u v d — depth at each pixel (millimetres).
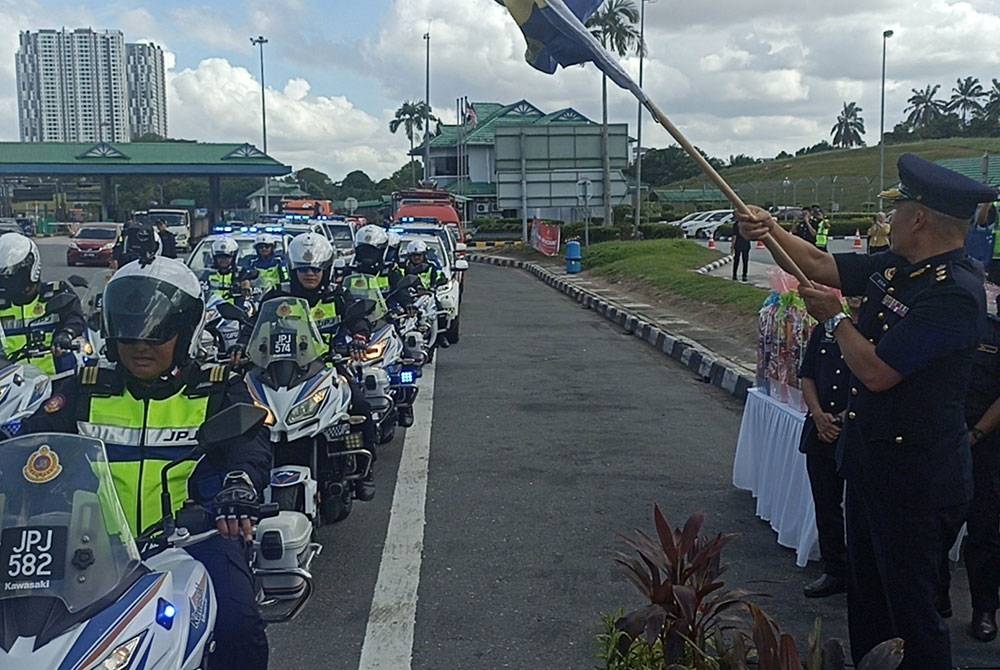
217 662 3328
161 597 2852
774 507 6527
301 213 37344
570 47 4160
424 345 12008
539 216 47750
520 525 6738
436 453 8672
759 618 3473
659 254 32906
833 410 5258
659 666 3834
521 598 5512
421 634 5059
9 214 75438
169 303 3443
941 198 3551
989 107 111500
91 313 8672
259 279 11859
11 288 7391
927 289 3578
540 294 26484
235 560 3477
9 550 2719
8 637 2561
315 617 5258
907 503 3686
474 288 28312
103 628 2645
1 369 6523
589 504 7207
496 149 36531
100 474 2971
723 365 12352
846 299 5133
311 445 5867
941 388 3627
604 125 36656
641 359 14492
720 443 9125
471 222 57719
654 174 111125
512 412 10469
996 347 4828
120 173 53031
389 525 6738
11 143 54594
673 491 7539
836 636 5012
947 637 3789
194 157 53656
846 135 136625
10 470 2865
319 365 6082
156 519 3438
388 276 11172
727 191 4160
